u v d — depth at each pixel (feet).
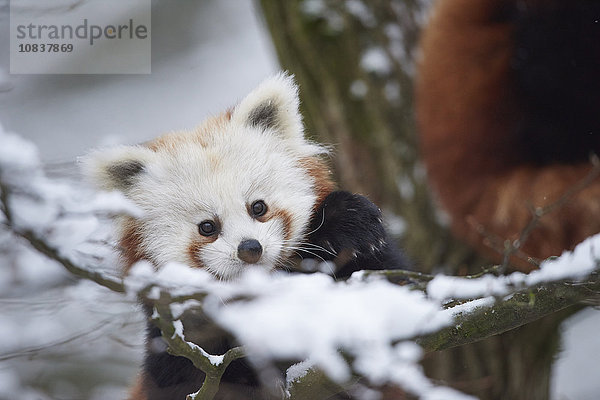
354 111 9.50
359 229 8.41
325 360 7.85
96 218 8.09
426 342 8.00
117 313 8.25
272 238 8.33
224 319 7.86
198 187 8.36
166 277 7.86
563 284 7.93
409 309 7.91
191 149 8.43
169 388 8.40
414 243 9.35
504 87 9.14
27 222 7.79
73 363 8.68
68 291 8.21
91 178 8.38
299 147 8.54
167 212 8.36
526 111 9.11
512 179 9.09
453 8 9.22
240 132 8.48
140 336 8.54
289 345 7.80
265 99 8.53
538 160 9.11
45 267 8.20
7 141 7.79
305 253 8.44
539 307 7.98
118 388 9.02
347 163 9.42
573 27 9.04
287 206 8.40
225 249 8.29
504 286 7.89
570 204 8.90
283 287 7.88
